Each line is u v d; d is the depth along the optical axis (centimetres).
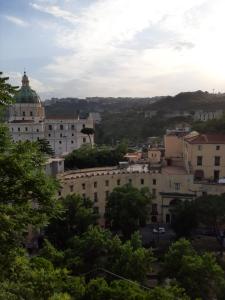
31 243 7838
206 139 10131
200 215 8144
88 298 4106
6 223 2041
